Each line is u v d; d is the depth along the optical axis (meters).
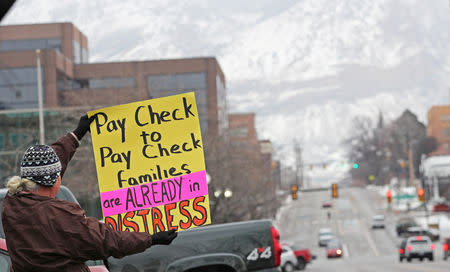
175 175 5.05
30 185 3.92
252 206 41.97
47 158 3.96
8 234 3.88
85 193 37.06
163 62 77.81
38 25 91.94
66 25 91.81
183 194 5.04
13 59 79.88
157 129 5.07
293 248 44.97
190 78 80.38
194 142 5.07
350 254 69.25
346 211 119.81
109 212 5.02
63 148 4.73
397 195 128.75
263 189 44.12
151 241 4.02
